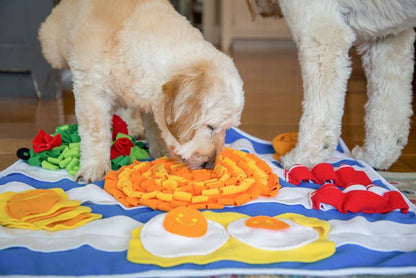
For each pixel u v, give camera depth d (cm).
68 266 131
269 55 598
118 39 180
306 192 185
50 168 204
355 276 130
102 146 196
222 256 133
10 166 207
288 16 198
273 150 244
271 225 149
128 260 132
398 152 220
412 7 177
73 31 192
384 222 158
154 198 170
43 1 360
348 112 333
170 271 126
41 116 320
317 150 201
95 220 157
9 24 363
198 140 165
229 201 169
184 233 142
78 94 192
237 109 163
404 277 129
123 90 184
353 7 186
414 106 334
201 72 160
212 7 725
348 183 191
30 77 381
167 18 181
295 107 349
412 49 211
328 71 191
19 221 152
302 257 135
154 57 170
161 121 176
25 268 129
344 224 155
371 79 217
